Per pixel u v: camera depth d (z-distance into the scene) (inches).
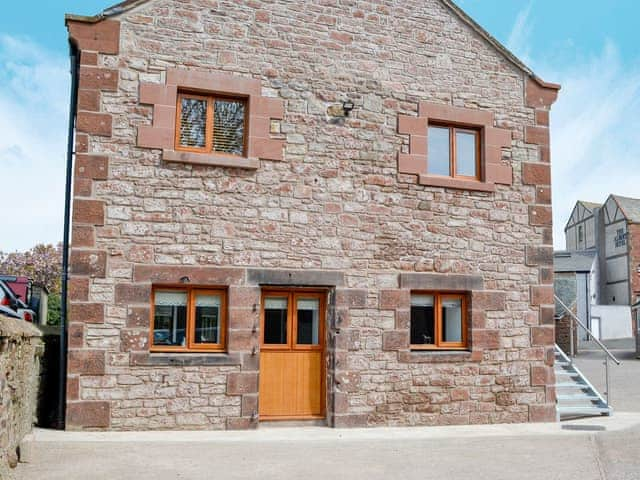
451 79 418.3
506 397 407.5
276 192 374.0
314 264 377.1
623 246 1720.0
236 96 376.5
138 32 359.6
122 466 266.4
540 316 419.8
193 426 349.7
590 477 267.1
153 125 355.6
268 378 374.9
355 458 295.0
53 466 262.7
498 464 288.5
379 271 389.1
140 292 345.7
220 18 374.0
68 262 358.0
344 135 390.6
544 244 426.0
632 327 1576.0
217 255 360.5
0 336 221.5
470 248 409.7
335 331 377.4
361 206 389.7
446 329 410.3
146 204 351.9
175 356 350.0
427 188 404.8
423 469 277.4
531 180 427.8
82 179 343.3
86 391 335.3
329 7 397.1
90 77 349.7
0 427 229.8
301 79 386.0
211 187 363.3
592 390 454.0
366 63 400.8
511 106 430.0
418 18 416.5
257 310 364.5
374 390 381.7
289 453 301.3
